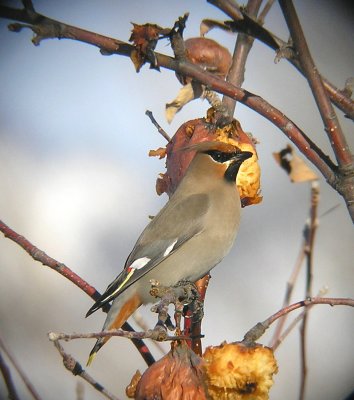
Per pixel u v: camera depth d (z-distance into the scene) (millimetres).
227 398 5586
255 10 6777
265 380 5543
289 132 6324
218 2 6539
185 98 7109
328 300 5629
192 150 7445
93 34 6402
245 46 7453
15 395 6332
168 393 5738
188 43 7488
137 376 6148
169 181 7641
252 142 7680
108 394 5980
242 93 6504
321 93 6012
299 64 6137
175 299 5777
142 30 6504
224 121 7395
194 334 6414
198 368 5746
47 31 6223
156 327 5316
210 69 7453
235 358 5559
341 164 6020
